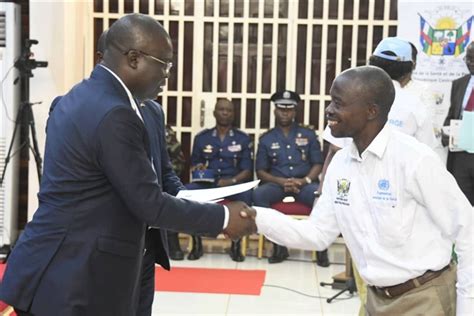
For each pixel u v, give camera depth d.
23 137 6.13
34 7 5.97
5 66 5.83
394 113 3.34
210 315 4.31
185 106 6.71
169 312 4.35
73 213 2.06
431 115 3.73
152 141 2.81
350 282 4.85
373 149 2.08
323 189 2.35
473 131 4.69
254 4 6.55
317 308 4.53
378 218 2.09
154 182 2.09
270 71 6.64
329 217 2.30
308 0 6.49
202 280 5.20
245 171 6.25
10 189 5.93
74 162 2.04
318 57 6.61
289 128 6.29
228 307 4.50
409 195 2.05
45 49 6.01
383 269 2.11
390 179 2.07
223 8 6.57
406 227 2.06
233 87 6.69
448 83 5.37
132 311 2.23
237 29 6.61
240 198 5.91
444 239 2.11
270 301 4.67
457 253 2.06
